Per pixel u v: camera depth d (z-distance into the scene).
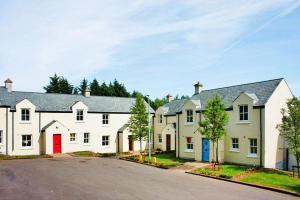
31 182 21.05
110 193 18.08
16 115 39.84
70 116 44.00
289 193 19.39
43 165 29.94
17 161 33.44
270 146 28.98
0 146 38.41
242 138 30.88
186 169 29.03
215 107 28.97
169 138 46.34
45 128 41.12
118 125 48.09
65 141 42.81
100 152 46.09
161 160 35.38
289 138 25.61
